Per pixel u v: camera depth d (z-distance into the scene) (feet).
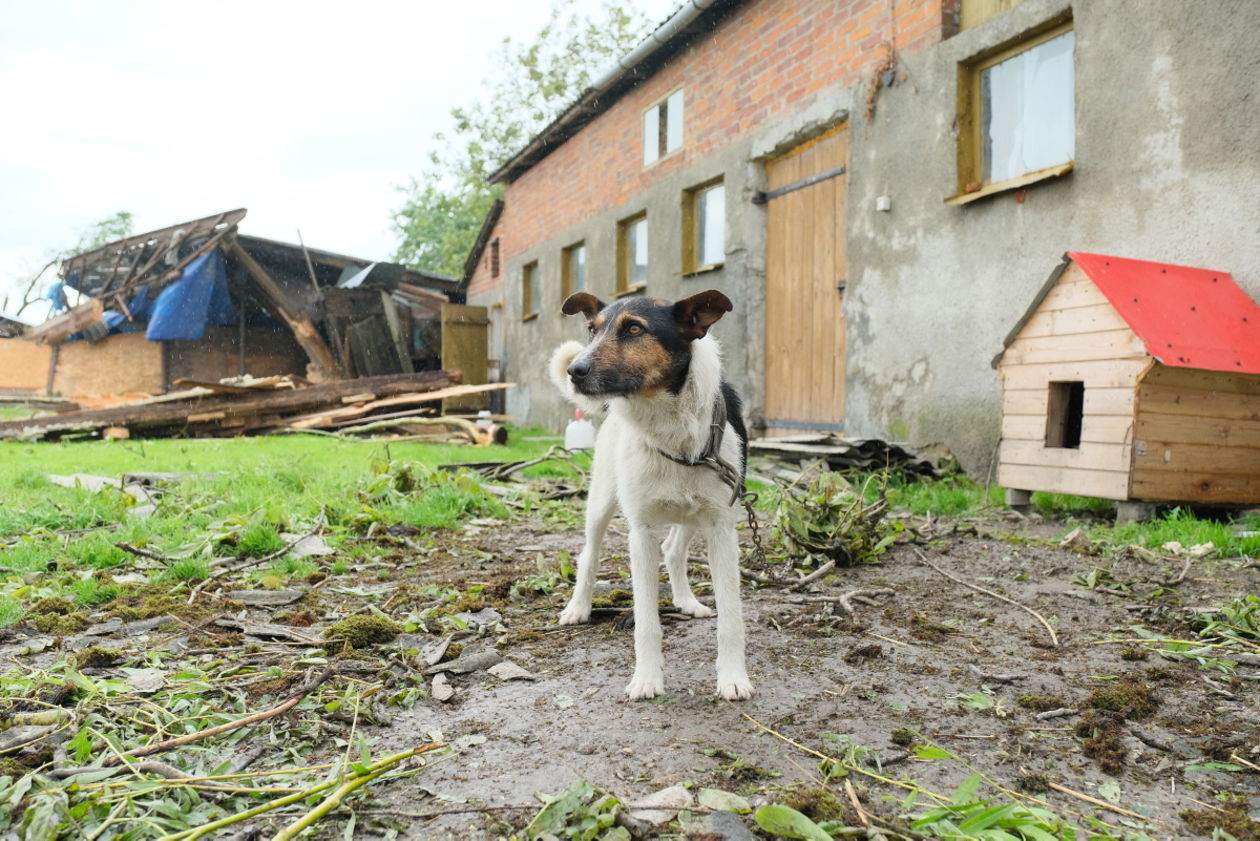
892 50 25.82
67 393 72.64
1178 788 6.98
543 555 15.80
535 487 24.72
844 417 28.78
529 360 56.54
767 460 26.32
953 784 6.97
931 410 24.70
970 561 15.15
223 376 67.21
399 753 7.48
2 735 7.51
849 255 27.94
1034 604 12.34
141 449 30.83
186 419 42.75
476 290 73.00
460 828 6.23
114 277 64.39
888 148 26.14
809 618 11.69
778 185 32.48
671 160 38.19
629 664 9.97
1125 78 19.26
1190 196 17.98
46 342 64.64
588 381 9.07
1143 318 16.14
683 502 9.29
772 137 31.42
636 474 9.45
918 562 15.19
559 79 101.76
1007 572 14.29
